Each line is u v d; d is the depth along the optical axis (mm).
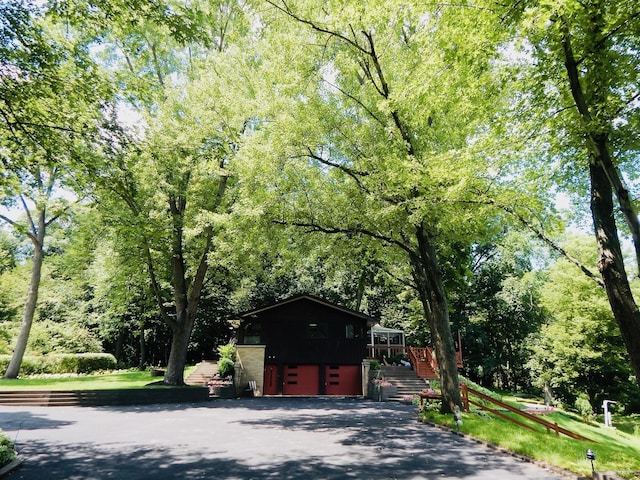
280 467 8133
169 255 22781
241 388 27984
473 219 12391
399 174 12281
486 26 8195
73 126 9297
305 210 15977
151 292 26047
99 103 9359
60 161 9531
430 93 10945
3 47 7848
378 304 48562
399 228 14914
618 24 7297
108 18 8688
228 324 41938
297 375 30047
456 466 8625
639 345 7773
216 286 34562
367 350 32656
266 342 30500
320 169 16953
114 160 10023
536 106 9180
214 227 21312
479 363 39750
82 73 8945
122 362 42250
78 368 32969
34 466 7988
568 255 9477
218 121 19578
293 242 17531
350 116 16188
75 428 12398
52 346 35094
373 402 23484
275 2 14406
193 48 24547
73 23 8703
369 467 8312
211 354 45312
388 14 10000
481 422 13258
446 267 24922
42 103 8773
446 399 14914
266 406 20016
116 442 10359
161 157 11078
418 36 10078
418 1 9070
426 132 15055
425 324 40719
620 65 8172
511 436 11289
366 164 14820
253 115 18203
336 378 30062
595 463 8766
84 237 22422
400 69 14477
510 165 11547
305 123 15016
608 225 8617
